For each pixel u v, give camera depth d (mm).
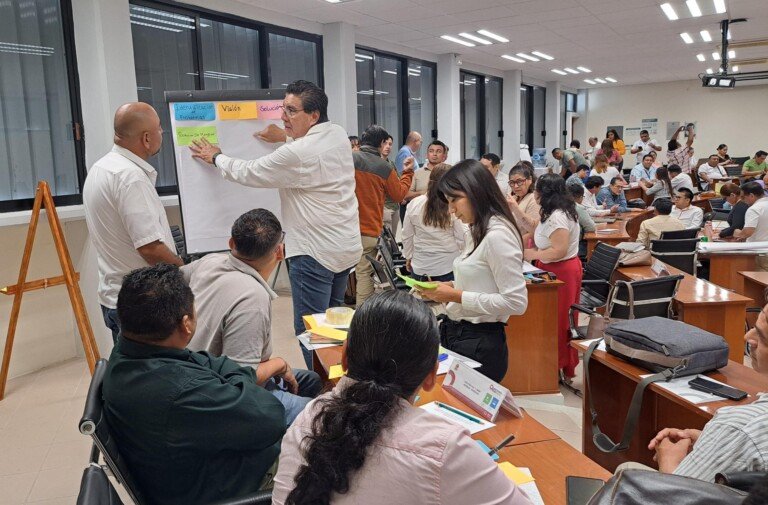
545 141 14305
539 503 1230
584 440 2156
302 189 2594
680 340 1836
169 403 1355
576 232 3432
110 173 2254
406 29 7164
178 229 4156
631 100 15680
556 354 3320
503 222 1963
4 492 2373
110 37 3934
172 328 1401
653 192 8547
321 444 844
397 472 816
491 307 1949
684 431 1525
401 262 4648
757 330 1538
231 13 5531
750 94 14305
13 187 3658
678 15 6941
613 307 3102
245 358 1823
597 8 6426
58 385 3480
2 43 3549
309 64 6770
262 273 1981
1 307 3488
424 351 917
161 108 4941
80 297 3312
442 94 9312
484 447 1430
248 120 2812
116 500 1158
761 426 1115
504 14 6539
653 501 862
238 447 1432
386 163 4031
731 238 5645
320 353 2137
